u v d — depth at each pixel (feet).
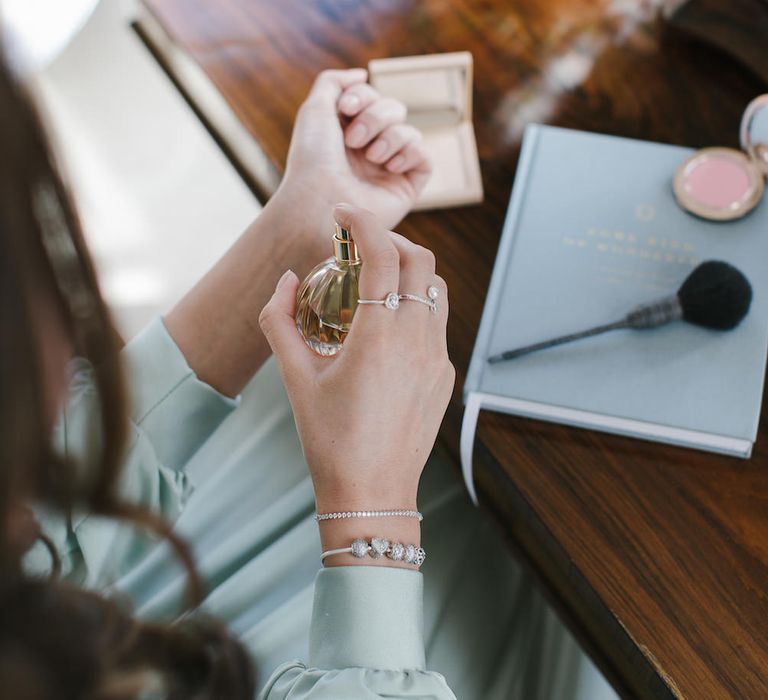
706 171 2.52
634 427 2.23
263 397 3.20
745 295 2.25
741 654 1.95
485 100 2.91
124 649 1.36
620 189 2.54
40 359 0.97
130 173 4.66
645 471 2.20
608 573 2.06
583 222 2.49
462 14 3.11
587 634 2.27
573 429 2.27
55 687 1.21
